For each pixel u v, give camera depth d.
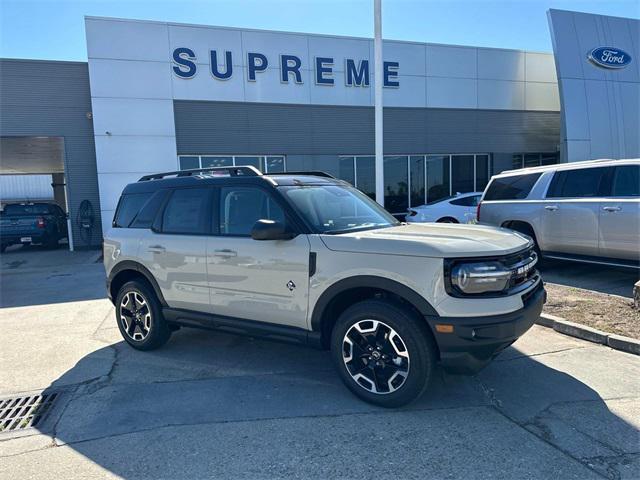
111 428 3.26
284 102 15.59
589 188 7.11
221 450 2.93
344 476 2.62
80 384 4.08
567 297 6.14
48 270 11.28
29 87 14.30
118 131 14.34
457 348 3.11
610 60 16.05
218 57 14.95
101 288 8.77
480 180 17.98
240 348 4.95
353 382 3.52
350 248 3.45
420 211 13.54
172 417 3.39
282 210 3.87
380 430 3.11
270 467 2.73
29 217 15.01
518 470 2.63
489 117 17.75
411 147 16.92
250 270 3.95
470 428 3.10
